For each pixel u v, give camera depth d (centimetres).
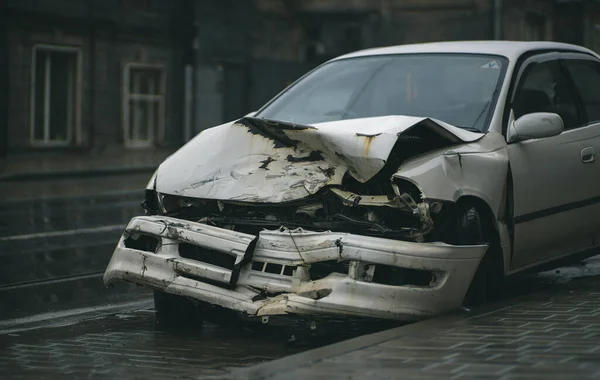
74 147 3562
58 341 734
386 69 854
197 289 689
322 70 887
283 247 670
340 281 657
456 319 662
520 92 820
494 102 791
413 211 669
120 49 3731
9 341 736
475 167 722
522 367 511
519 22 4534
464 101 800
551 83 873
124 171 3127
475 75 822
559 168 819
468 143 737
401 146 712
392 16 4566
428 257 668
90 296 966
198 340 726
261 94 4409
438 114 795
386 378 495
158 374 612
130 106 3800
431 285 679
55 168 3008
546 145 812
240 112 4306
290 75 4556
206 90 4091
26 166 3044
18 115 3378
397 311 663
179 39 3981
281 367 525
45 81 3478
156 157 3619
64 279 1071
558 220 818
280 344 706
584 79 922
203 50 4062
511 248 762
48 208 1938
